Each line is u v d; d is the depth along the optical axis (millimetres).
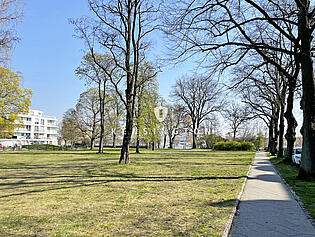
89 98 46750
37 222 5145
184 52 12305
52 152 40875
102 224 4977
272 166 17641
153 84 37125
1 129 36406
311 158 10836
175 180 10828
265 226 4887
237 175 12383
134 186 9336
